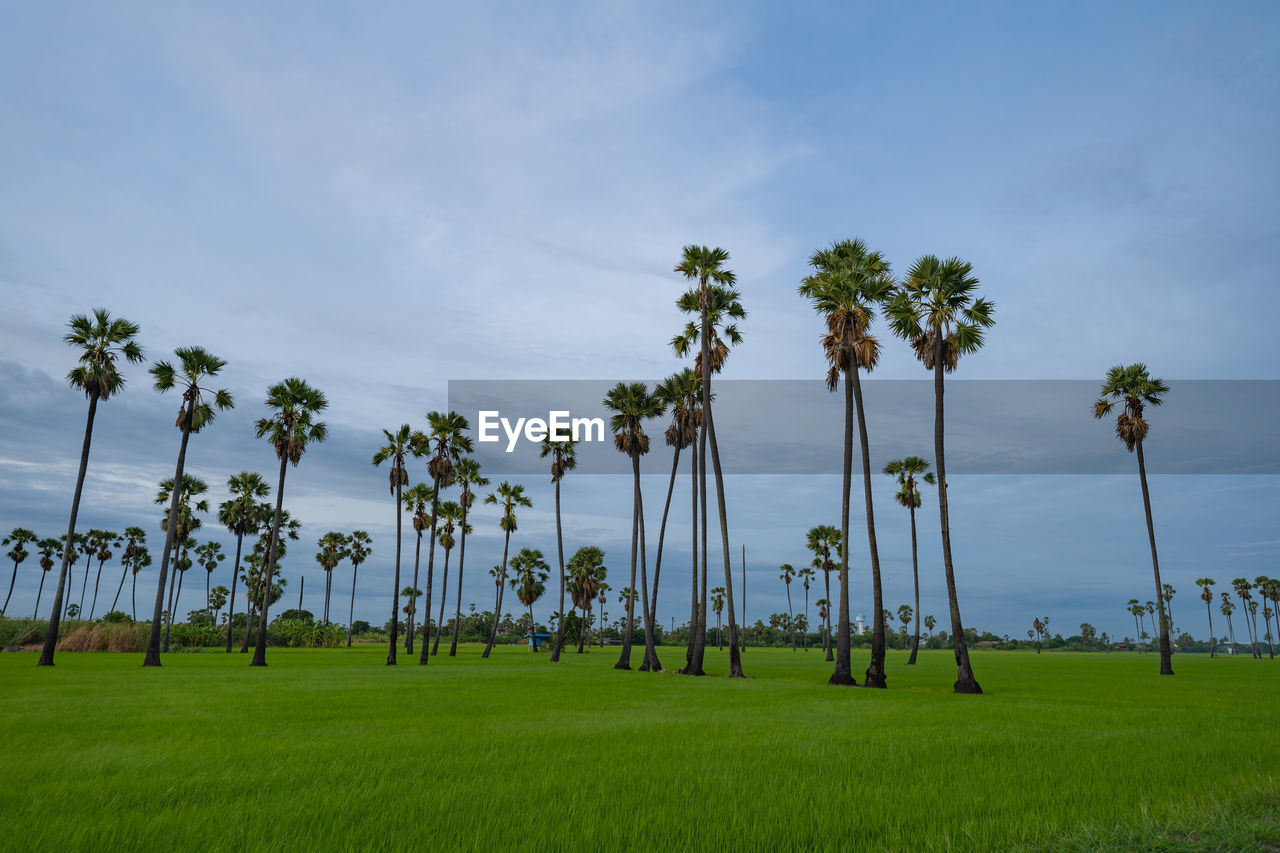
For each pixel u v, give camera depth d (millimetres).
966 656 30141
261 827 7430
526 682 31938
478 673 39062
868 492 34312
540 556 105812
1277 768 11070
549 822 7762
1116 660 105188
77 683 28047
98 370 42156
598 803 8594
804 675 43906
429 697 23422
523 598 102938
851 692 28844
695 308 43812
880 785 9805
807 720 17828
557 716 18281
